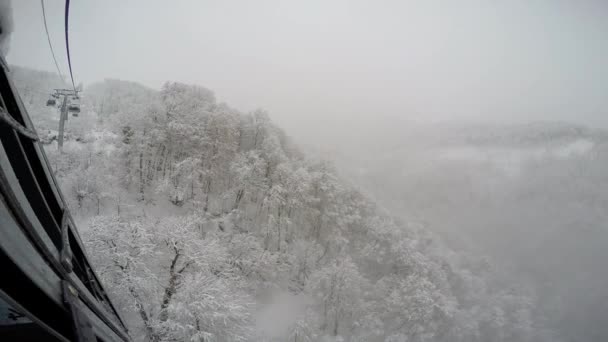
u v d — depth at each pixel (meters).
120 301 17.05
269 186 43.62
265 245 39.09
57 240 2.91
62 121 26.19
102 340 3.08
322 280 35.22
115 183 30.88
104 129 39.97
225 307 19.19
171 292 18.94
